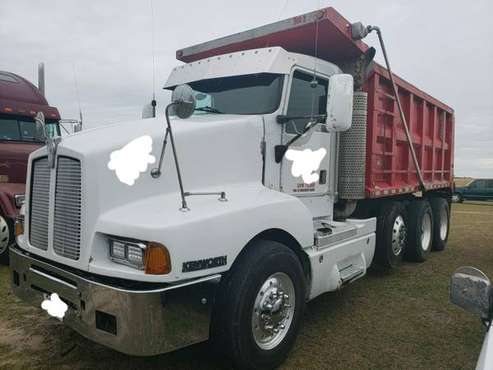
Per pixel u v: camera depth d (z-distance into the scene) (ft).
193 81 15.72
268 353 11.18
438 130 28.04
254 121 13.16
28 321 14.53
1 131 26.89
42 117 12.13
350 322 14.85
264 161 13.39
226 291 10.50
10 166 24.41
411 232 23.56
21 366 11.46
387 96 19.63
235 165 12.51
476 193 94.12
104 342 9.45
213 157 11.98
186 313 9.53
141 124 12.27
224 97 14.85
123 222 9.64
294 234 12.44
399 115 21.09
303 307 12.40
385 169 20.27
